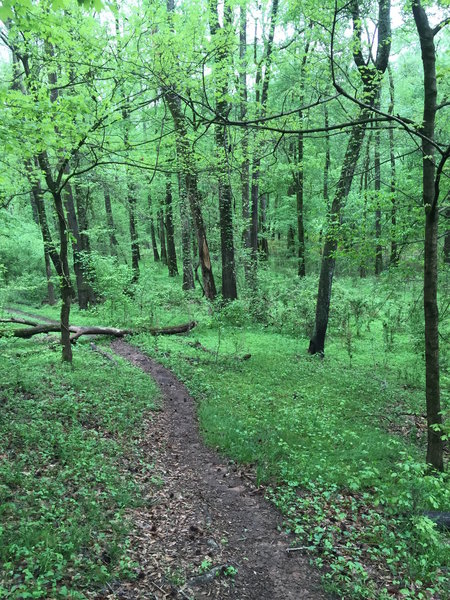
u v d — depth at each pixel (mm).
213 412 8766
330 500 5672
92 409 7957
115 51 6949
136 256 26859
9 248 23531
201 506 5574
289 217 27172
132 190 22062
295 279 22188
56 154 8359
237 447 7211
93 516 4762
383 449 7203
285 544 4852
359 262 9297
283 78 16562
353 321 17797
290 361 13117
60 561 3859
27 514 4523
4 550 3861
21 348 12734
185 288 23016
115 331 15547
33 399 8000
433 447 6562
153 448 7180
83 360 11578
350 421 8617
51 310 22734
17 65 10094
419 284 12234
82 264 20922
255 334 16734
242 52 17016
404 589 3879
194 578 4109
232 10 10484
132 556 4301
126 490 5527
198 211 18047
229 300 18344
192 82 6641
